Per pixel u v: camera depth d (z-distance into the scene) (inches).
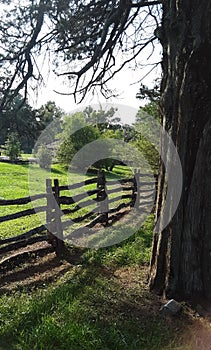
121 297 198.2
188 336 165.2
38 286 211.0
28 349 147.2
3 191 588.7
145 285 216.7
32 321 167.3
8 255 258.2
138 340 157.2
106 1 305.9
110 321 172.1
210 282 200.1
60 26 310.2
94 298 193.6
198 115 195.9
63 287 204.7
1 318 168.6
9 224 360.8
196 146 197.9
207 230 201.8
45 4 306.0
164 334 164.2
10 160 987.3
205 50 188.7
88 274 229.5
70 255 271.7
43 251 265.9
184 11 195.0
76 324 161.5
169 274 202.2
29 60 320.5
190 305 192.7
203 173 199.8
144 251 285.0
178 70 200.1
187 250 201.2
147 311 186.1
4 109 321.4
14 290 203.9
